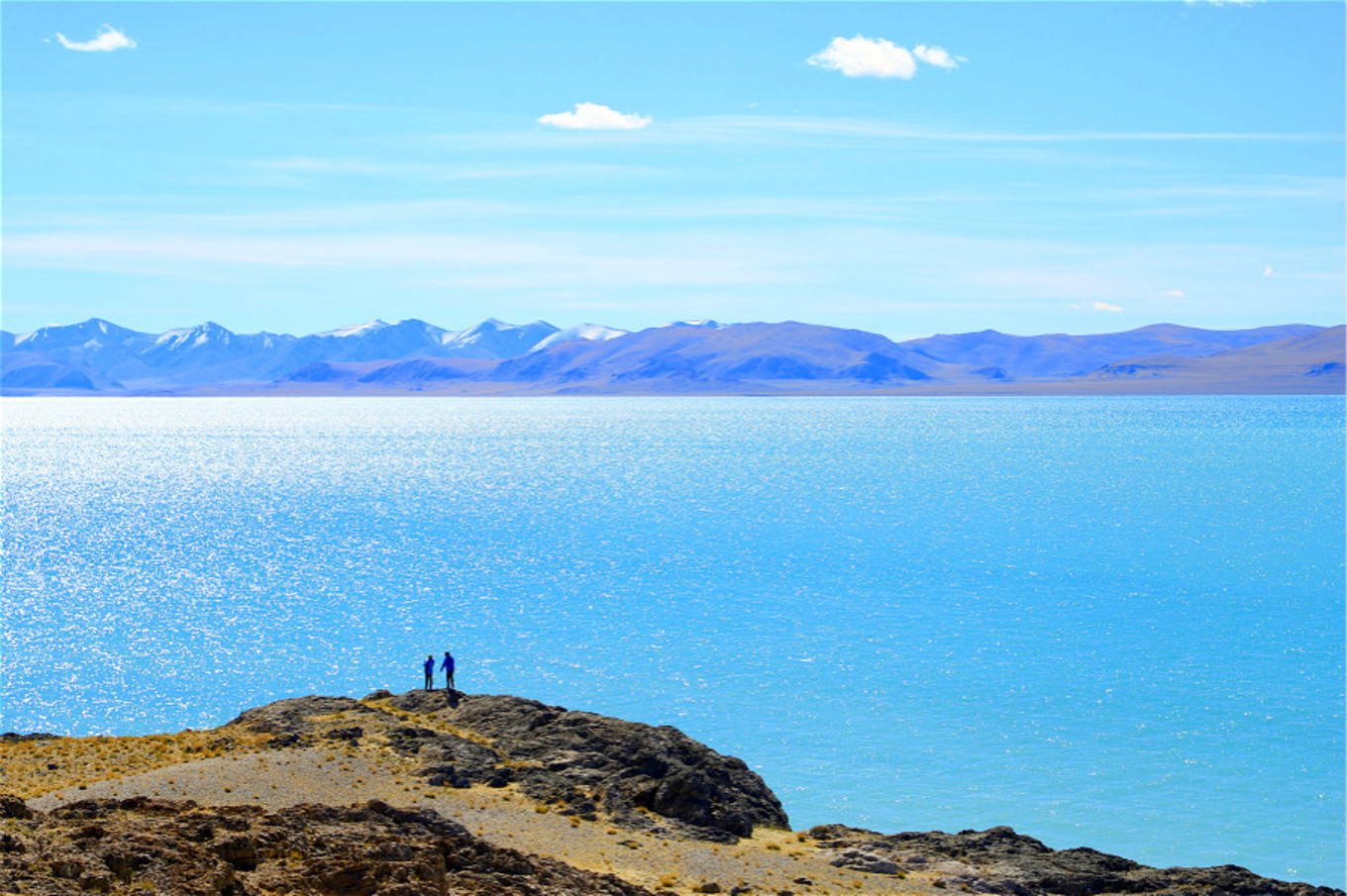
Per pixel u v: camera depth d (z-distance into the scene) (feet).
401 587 599.57
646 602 554.46
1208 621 497.87
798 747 329.72
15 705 376.68
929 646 456.86
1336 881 238.89
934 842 165.27
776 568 654.53
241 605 549.54
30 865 83.82
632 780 167.53
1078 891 146.00
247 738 176.04
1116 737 336.90
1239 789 293.02
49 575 632.38
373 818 129.90
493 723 190.90
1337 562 650.43
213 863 93.71
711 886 130.00
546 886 115.24
